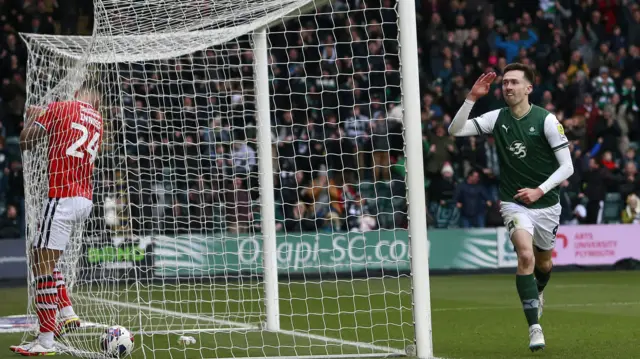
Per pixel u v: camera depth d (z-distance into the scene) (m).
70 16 51.31
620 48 55.94
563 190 48.16
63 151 18.06
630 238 47.84
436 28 53.72
